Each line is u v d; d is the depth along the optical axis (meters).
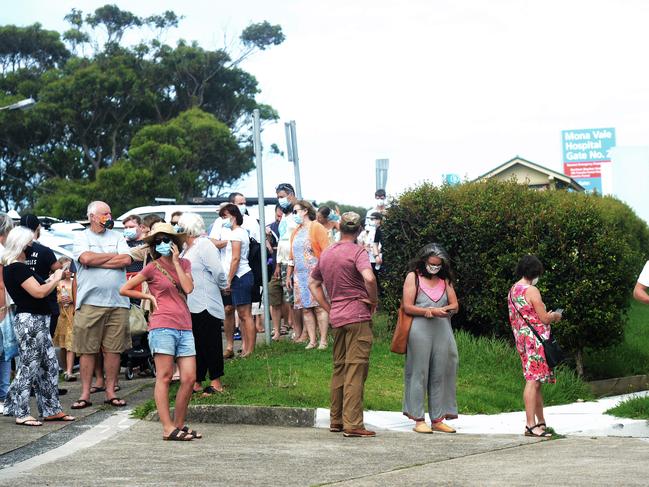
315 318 15.18
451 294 10.56
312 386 11.69
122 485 7.24
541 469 7.91
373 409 11.59
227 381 11.96
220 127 58.66
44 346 10.47
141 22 65.31
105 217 11.48
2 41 65.06
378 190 19.89
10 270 10.35
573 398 14.21
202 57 63.53
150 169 54.88
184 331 9.64
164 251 9.48
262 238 14.95
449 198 16.31
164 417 9.55
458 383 13.40
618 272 15.88
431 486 7.16
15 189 61.28
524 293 10.22
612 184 43.66
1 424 10.38
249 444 9.34
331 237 15.23
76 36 65.12
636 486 7.03
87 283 11.42
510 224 15.80
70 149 59.75
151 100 60.91
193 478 7.56
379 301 17.08
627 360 18.36
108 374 11.54
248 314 13.86
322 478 7.61
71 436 9.75
